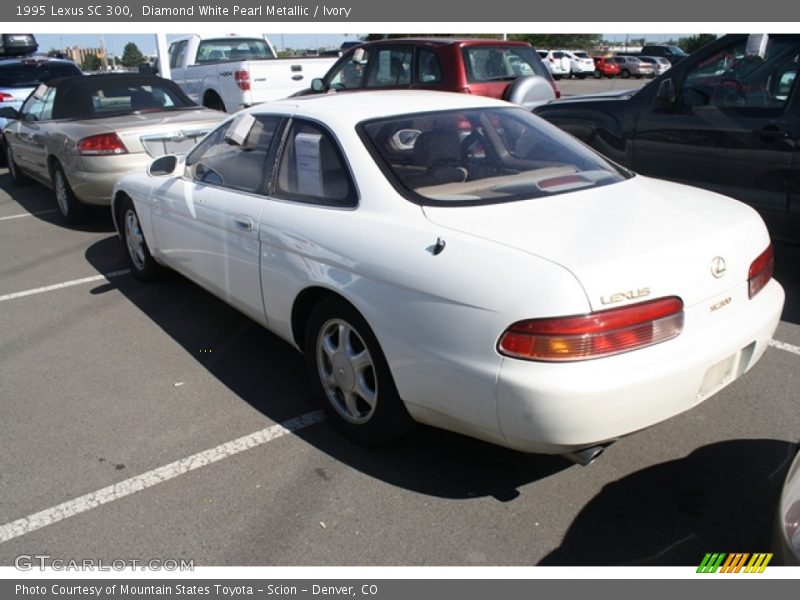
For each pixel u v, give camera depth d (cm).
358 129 325
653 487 291
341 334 315
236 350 436
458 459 315
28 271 607
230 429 346
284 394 379
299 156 345
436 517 278
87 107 751
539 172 329
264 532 273
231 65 1136
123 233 561
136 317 494
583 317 232
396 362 278
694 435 326
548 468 306
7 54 1440
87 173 670
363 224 296
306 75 1194
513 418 243
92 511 289
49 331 474
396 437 316
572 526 271
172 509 288
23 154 859
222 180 400
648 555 255
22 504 295
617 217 280
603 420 238
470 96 389
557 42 5953
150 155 677
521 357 237
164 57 1211
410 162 313
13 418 363
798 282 518
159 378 402
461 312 250
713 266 260
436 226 277
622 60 3988
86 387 394
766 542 259
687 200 313
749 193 507
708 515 274
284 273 336
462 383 253
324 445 329
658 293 243
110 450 331
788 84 482
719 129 513
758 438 322
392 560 257
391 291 275
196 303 516
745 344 270
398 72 841
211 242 400
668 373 242
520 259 245
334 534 271
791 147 473
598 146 608
